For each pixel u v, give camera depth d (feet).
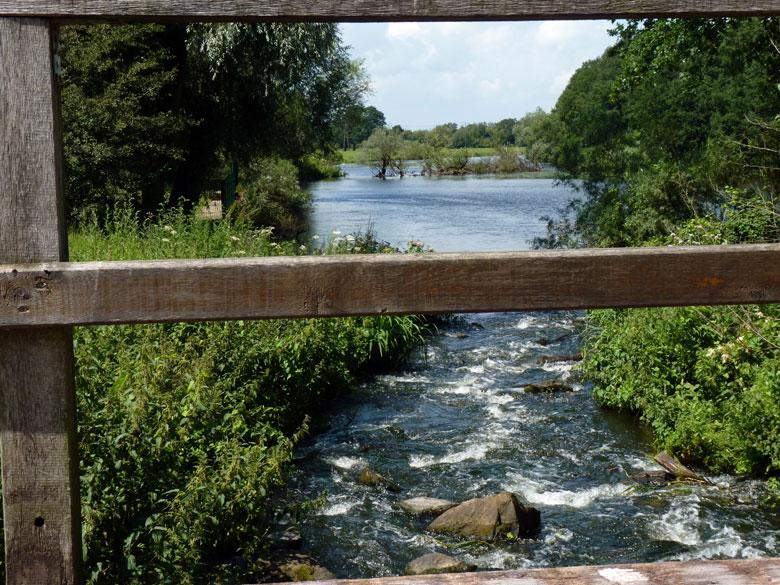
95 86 59.67
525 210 111.96
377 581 5.95
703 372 25.99
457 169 229.86
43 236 5.71
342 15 5.74
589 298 5.80
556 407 30.53
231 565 16.70
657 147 66.39
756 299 5.86
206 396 17.35
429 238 82.38
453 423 28.94
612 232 59.47
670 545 19.45
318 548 19.10
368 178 208.44
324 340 29.45
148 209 65.31
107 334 19.98
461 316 48.65
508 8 5.77
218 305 5.69
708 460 24.20
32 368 5.79
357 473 24.04
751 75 62.34
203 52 66.08
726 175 49.88
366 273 5.71
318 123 75.36
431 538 19.92
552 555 19.10
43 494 5.87
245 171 84.38
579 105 76.89
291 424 26.99
